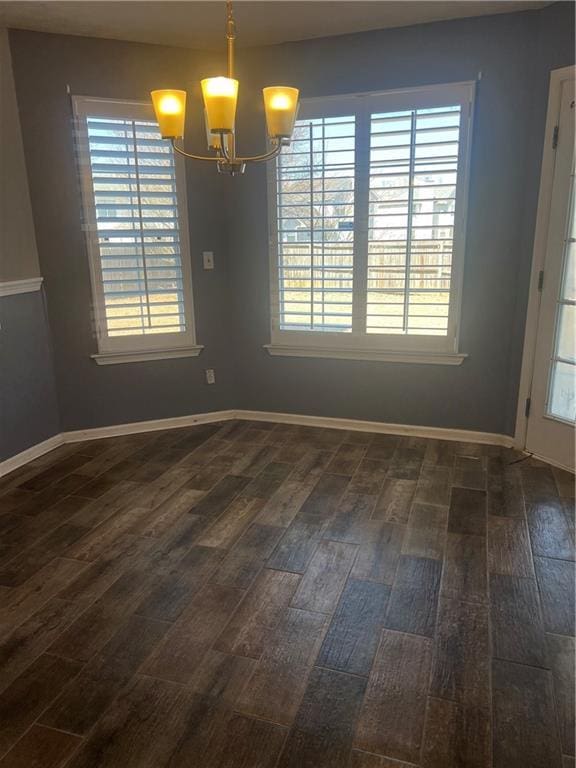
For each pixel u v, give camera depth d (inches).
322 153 138.6
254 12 116.9
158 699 68.3
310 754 60.9
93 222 139.6
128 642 77.6
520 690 68.7
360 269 143.6
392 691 68.8
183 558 97.0
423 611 82.8
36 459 140.5
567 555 96.5
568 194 119.0
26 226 135.0
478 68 125.3
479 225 133.9
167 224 146.5
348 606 84.2
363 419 156.7
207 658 74.5
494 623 80.2
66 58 130.0
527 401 136.3
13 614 83.4
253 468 133.6
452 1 113.8
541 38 119.0
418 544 100.1
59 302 142.7
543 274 127.1
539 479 125.2
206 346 159.8
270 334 158.1
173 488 123.6
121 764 60.2
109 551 99.4
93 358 148.2
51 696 69.0
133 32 127.9
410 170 133.0
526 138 125.6
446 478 126.5
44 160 133.6
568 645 75.9
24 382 137.0
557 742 61.9
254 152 145.3
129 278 145.9
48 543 102.2
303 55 136.1
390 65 130.9
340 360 154.2
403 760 60.1
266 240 150.6
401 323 144.6
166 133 76.4
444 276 138.0
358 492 120.5
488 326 139.1
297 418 163.0
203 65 140.6
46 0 109.5
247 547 100.0
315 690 69.1
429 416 150.3
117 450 145.8
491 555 96.7
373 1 112.9
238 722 65.0
